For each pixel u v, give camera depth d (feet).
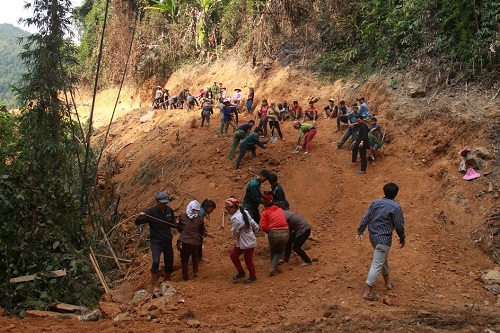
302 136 46.21
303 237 27.96
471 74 41.29
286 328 20.17
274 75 64.44
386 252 22.97
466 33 42.22
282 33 67.05
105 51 103.76
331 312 21.52
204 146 52.44
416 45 47.21
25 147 34.65
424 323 20.06
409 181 37.22
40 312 23.76
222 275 28.66
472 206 32.50
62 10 35.22
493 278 25.72
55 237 30.12
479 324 19.97
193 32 88.94
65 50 36.47
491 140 35.83
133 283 30.19
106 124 85.87
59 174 35.63
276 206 27.99
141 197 48.57
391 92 46.29
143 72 93.04
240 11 78.74
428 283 25.22
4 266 27.89
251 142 44.19
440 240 30.17
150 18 94.68
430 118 40.98
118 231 39.32
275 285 25.86
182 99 76.33
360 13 57.98
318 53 61.46
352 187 38.63
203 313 22.76
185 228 28.60
